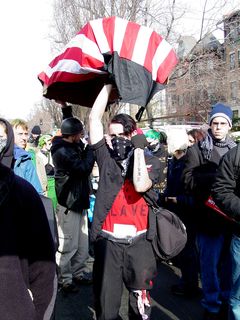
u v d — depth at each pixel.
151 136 5.08
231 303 2.88
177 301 4.01
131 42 2.63
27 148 4.96
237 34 10.38
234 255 2.83
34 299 1.64
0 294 1.43
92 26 2.68
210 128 3.53
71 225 4.14
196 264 4.06
